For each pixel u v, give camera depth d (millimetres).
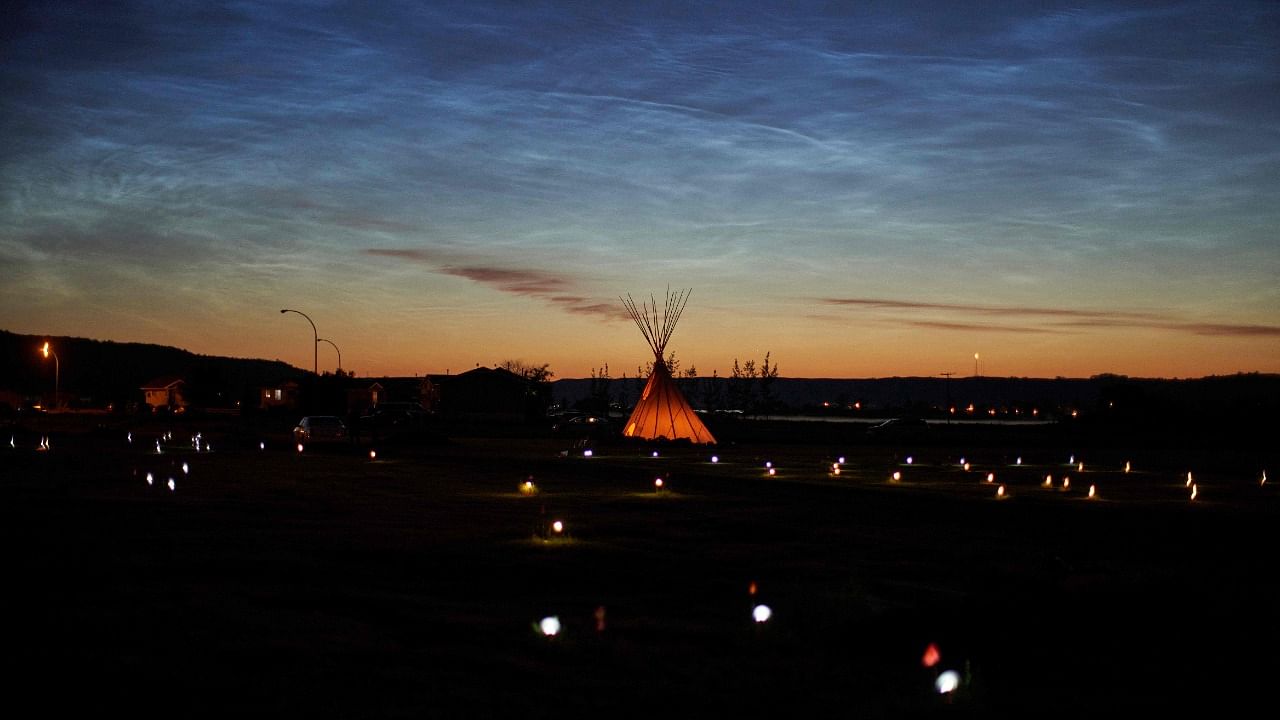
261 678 7250
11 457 36812
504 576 12008
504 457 39125
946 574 12461
